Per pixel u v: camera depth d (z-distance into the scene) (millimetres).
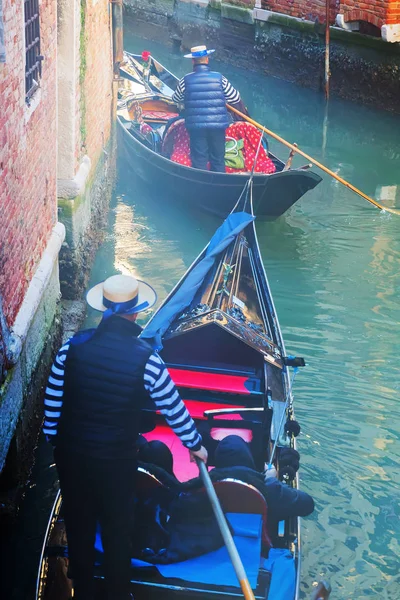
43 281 5047
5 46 4035
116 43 9680
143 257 8047
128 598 3268
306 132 12562
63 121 6457
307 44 14977
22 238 4668
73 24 6316
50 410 3174
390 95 13258
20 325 4434
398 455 4953
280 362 5012
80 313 6602
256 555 3391
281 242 8383
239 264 6172
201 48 8430
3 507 4398
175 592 3273
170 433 4543
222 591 3258
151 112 11375
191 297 5453
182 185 8789
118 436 3090
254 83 15898
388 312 6992
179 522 3480
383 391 5715
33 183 4980
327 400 5562
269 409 4156
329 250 8234
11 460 4441
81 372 3096
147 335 5027
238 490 3352
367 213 9250
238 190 8273
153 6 19891
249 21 16469
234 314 5324
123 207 9383
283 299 7191
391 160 11250
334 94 14547
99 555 3461
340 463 4852
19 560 4125
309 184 7953
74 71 6465
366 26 13812
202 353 5062
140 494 3479
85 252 7246
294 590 3283
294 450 4090
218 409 4191
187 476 4203
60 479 3197
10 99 4254
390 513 4438
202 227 8867
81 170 6957
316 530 4289
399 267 7883
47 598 3301
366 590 3902
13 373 4379
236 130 8914
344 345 6410
